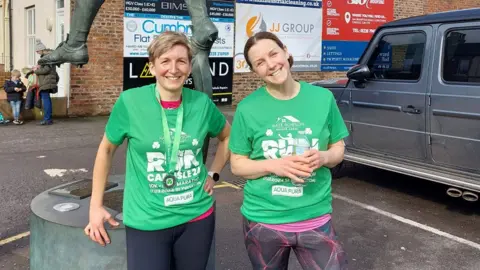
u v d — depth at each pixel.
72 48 3.86
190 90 2.33
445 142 4.96
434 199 5.82
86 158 7.68
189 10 3.71
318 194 2.32
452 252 4.29
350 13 15.19
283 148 2.28
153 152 2.19
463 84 4.77
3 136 9.25
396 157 5.56
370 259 4.12
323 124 2.29
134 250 2.24
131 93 2.21
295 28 14.29
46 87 10.41
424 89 5.12
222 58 13.23
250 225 2.39
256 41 2.26
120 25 11.76
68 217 2.71
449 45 4.94
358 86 5.88
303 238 2.30
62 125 10.51
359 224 4.96
